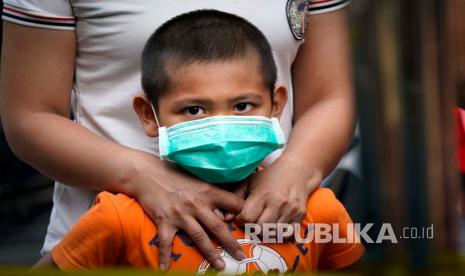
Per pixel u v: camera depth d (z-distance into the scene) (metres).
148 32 2.73
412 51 2.88
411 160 3.00
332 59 2.97
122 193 2.65
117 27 2.74
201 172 2.53
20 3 2.73
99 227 2.57
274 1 2.83
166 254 2.51
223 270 2.52
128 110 2.81
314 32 2.96
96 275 2.18
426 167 2.99
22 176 5.14
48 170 2.75
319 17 2.96
